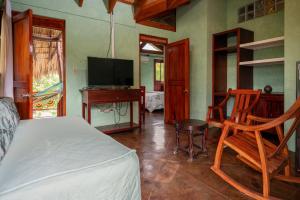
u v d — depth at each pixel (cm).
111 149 96
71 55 367
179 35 475
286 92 279
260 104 335
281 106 313
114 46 412
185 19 456
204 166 231
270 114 325
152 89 877
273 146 191
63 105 366
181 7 465
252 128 167
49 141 107
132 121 420
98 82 376
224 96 416
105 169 79
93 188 74
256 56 385
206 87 415
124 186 82
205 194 173
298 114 152
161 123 480
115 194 79
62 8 354
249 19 398
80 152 91
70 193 70
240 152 182
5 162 82
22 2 320
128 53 431
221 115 314
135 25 436
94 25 388
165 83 478
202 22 416
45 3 339
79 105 379
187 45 406
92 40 387
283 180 192
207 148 291
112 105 420
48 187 67
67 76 365
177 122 279
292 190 179
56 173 73
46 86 476
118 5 414
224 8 434
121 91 377
